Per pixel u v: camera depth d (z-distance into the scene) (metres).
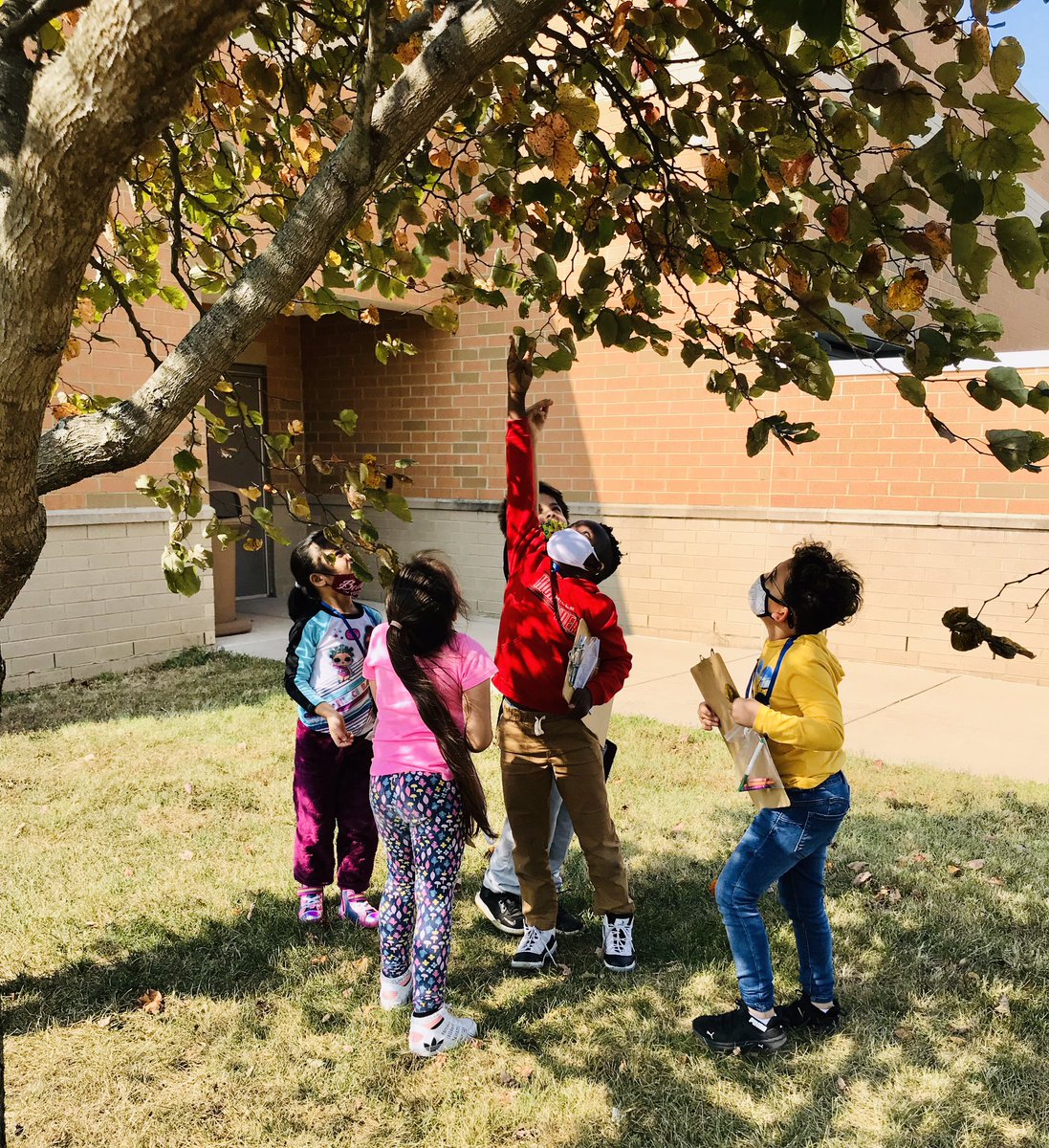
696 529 9.40
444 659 3.03
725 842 4.71
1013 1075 2.96
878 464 8.48
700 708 3.08
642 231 2.90
